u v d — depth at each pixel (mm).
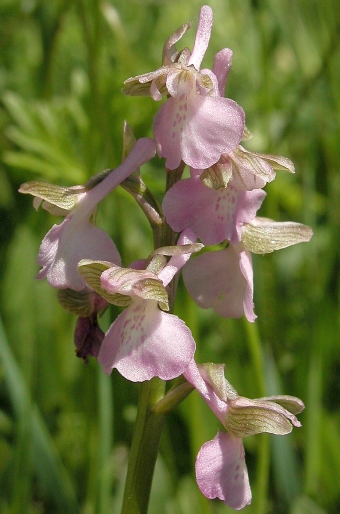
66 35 429
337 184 388
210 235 260
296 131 417
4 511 323
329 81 391
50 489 317
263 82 375
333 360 368
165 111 258
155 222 265
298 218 395
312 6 413
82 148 358
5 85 413
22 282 368
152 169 382
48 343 363
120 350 253
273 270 369
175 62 264
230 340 365
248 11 412
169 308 260
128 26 455
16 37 423
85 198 266
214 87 261
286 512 338
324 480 344
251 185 261
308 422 339
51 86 376
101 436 317
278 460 330
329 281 367
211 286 272
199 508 333
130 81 260
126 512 267
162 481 321
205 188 260
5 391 351
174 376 250
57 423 357
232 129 255
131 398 359
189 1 462
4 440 347
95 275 257
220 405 264
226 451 264
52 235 265
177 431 362
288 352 367
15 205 382
